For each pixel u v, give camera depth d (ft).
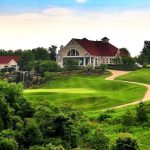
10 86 134.72
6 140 108.17
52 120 121.80
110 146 119.65
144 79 337.52
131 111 191.11
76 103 226.38
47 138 118.21
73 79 346.95
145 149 134.82
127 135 121.39
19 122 121.29
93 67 413.18
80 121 140.56
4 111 120.78
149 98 240.32
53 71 405.39
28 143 115.55
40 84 348.38
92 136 124.88
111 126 171.32
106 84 305.32
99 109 216.33
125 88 292.61
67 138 119.96
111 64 456.04
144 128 165.07
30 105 134.62
